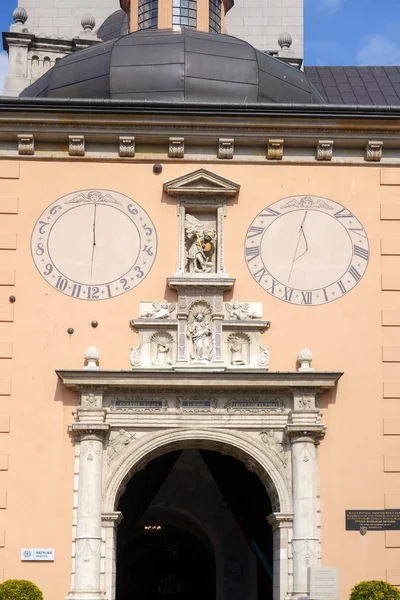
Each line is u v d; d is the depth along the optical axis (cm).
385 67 4475
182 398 2967
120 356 2998
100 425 2897
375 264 3091
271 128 3119
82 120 3098
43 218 3091
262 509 3184
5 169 3116
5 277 3042
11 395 2964
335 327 3041
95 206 3102
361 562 2888
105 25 4356
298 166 3150
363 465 2947
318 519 2911
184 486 3850
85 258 3066
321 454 2955
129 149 3119
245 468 3241
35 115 3095
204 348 2995
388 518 2914
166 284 3055
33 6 4497
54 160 3128
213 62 3281
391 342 3036
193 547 4322
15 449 2927
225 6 4034
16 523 2881
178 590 4303
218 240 3086
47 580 2852
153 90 3247
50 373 2983
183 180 3092
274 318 3042
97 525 2867
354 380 3006
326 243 3100
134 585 4312
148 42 3328
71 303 3036
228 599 3809
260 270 3073
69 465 2922
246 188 3128
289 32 4512
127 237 3084
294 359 3016
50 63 4166
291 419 2945
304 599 2827
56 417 2950
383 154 3167
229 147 3127
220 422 2953
